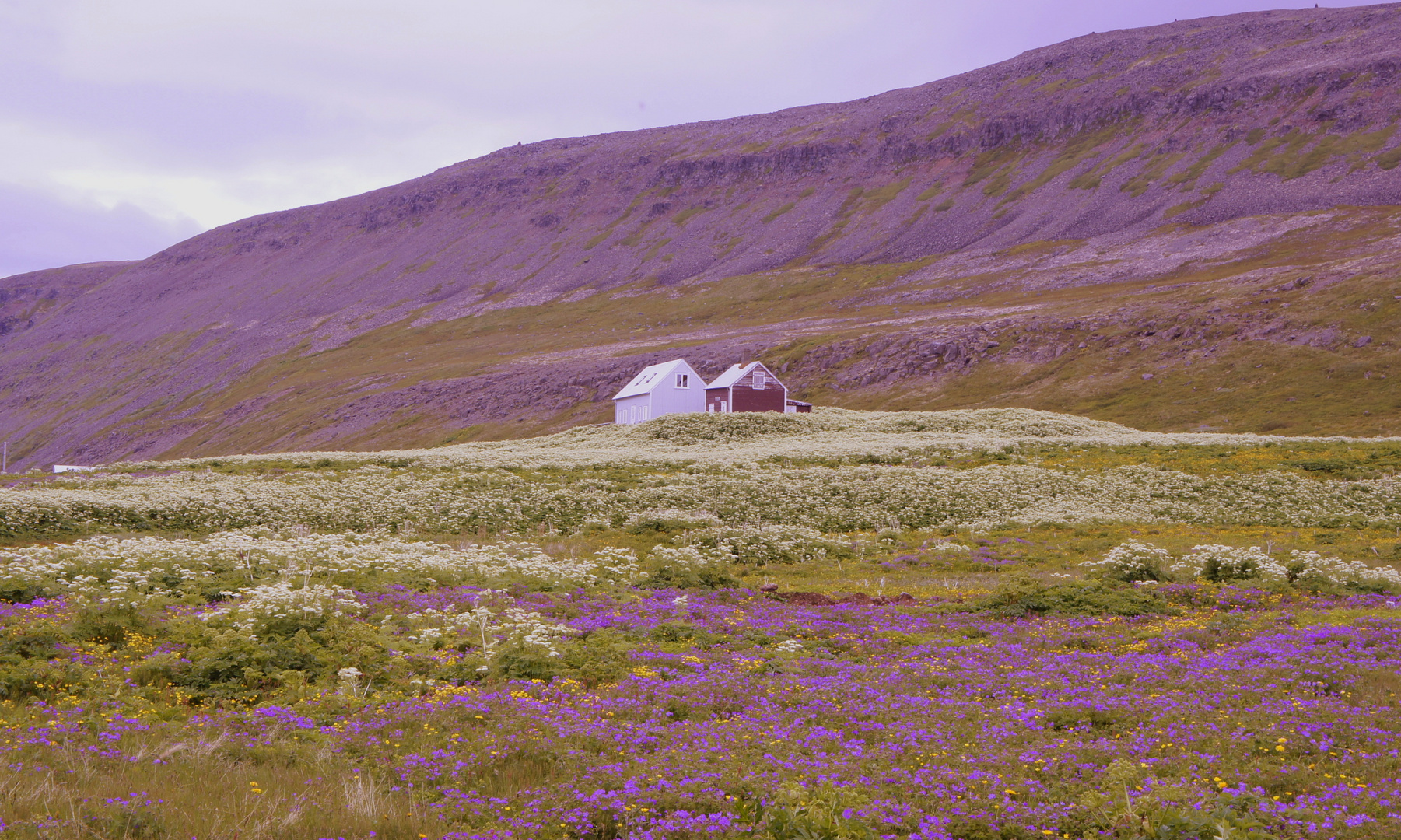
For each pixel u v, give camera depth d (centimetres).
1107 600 2339
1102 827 876
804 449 6369
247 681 1441
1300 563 2827
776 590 2716
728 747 1128
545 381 16712
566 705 1364
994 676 1567
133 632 1662
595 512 4344
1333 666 1462
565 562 2856
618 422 11206
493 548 3141
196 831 806
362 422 17150
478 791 984
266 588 1919
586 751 1113
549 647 1720
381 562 2600
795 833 819
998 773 1034
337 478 5372
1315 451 5478
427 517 4144
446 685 1484
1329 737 1117
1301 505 4397
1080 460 5572
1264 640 1747
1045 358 13575
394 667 1575
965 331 14962
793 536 3784
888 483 4894
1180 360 12219
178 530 3756
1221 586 2612
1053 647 1880
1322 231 17438
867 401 13788
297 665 1538
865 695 1431
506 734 1167
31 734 1070
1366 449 5447
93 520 3678
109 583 2084
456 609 2117
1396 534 3806
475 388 17350
